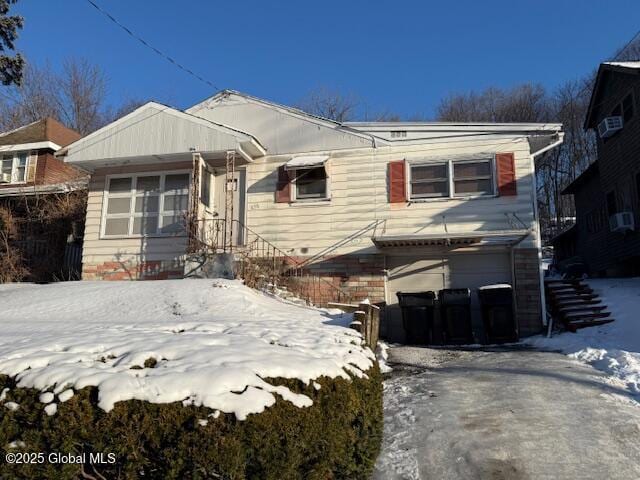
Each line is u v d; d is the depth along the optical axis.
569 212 37.47
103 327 6.05
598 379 7.11
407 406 6.03
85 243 13.84
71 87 33.88
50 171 21.94
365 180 13.04
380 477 4.23
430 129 12.95
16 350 3.90
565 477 4.21
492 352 9.55
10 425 3.06
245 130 13.98
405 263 12.63
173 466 2.84
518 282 11.79
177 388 3.11
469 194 12.48
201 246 12.45
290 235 13.16
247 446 2.93
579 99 36.53
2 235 17.95
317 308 10.56
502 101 38.59
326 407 3.51
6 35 14.94
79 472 2.96
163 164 13.80
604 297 12.26
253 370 3.44
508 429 5.20
